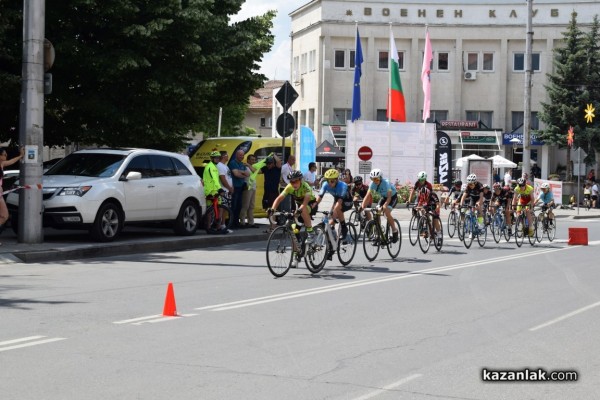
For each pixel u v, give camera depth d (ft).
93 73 88.22
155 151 77.10
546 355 32.32
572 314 42.68
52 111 91.97
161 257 67.05
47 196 68.18
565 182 204.54
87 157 74.02
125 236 78.18
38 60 66.54
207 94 94.27
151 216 75.00
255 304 43.39
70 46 84.69
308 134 140.26
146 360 29.86
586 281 57.62
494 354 32.30
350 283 53.16
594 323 40.04
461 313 42.19
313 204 57.41
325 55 255.91
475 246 88.07
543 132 224.94
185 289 48.62
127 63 83.97
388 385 26.96
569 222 141.49
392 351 32.42
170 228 88.43
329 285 51.83
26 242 66.85
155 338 33.88
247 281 52.95
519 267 66.49
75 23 87.45
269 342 33.55
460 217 84.74
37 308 40.70
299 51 274.36
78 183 68.69
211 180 82.74
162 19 84.84
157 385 26.37
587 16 252.42
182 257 67.46
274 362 30.01
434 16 255.70
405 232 104.47
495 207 90.94
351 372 28.71
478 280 56.80
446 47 256.73
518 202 91.97
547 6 253.85
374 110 257.75
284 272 55.77
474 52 257.34
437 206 78.69
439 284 53.88
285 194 56.08
